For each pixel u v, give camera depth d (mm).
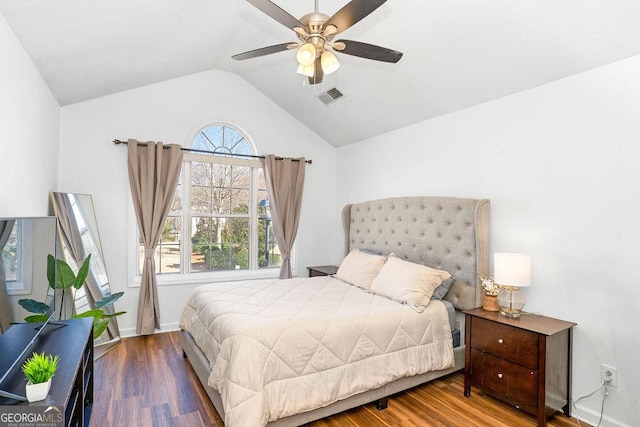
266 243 4812
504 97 2932
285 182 4652
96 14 2215
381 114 3893
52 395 1229
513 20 2271
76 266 3369
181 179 4254
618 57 2238
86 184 3688
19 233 1548
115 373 2914
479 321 2607
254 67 4078
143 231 3826
